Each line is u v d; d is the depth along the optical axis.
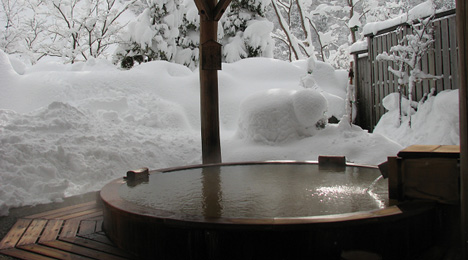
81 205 3.50
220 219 1.93
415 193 2.30
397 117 6.43
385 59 6.52
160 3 10.42
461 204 1.88
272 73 8.54
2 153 4.11
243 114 5.70
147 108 6.79
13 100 6.63
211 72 4.79
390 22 6.84
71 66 8.71
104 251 2.28
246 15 12.20
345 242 1.87
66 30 12.65
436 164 2.21
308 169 3.91
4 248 2.39
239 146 5.48
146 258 2.11
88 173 4.43
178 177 3.57
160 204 2.55
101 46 13.52
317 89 7.91
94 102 6.46
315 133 5.53
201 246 1.91
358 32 14.52
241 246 1.86
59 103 5.47
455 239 2.14
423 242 2.12
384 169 2.55
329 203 2.48
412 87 6.13
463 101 1.83
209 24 4.72
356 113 7.79
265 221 1.87
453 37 5.64
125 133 5.55
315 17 19.58
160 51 10.47
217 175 3.66
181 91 7.57
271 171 3.83
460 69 1.83
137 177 3.45
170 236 1.99
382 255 1.93
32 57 13.34
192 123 6.96
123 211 2.22
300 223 1.83
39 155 4.32
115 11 13.05
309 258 1.84
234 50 11.72
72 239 2.53
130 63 10.83
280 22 14.38
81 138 4.95
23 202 3.53
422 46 5.86
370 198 2.59
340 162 4.04
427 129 5.69
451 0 7.18
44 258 2.21
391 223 1.95
